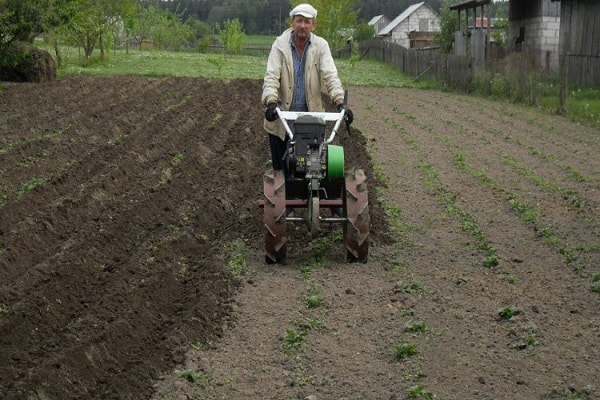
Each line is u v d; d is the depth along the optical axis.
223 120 17.08
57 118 16.97
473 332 6.09
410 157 13.39
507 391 5.16
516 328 6.12
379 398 5.12
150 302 6.63
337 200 8.07
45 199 10.15
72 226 9.08
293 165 7.65
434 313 6.48
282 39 8.24
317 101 8.36
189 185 10.96
